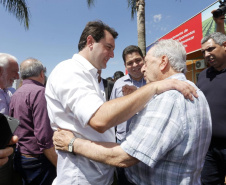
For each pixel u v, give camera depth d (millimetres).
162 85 938
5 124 848
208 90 2088
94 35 1199
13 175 1786
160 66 1076
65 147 1045
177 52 1064
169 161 915
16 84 3078
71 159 1062
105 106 879
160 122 847
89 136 1071
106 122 861
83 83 988
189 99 931
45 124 1601
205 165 2154
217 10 2447
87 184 1055
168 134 840
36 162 1676
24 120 1661
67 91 959
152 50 1132
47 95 1128
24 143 1673
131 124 979
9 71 2107
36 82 1866
